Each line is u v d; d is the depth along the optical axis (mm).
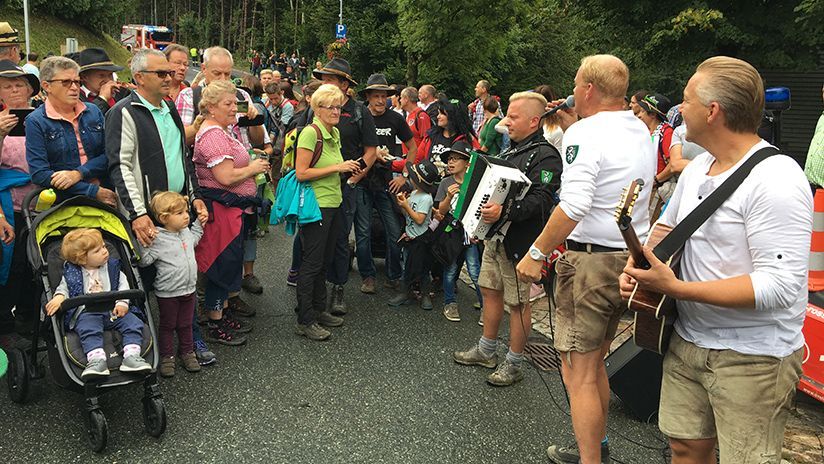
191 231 4531
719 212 2205
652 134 6145
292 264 6219
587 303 3053
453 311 5605
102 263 3703
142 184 4164
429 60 24953
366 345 4965
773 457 2189
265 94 9891
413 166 5691
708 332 2264
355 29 28547
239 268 4840
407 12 23797
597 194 3008
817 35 14289
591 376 3129
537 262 3041
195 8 87938
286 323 5336
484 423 3855
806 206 2088
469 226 3955
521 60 32531
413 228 5684
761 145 2191
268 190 6559
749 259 2174
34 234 3748
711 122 2201
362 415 3877
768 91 5141
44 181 4129
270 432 3629
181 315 4301
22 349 3822
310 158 4848
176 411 3814
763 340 2168
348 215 5531
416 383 4348
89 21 35688
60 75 4168
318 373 4430
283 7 59125
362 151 5688
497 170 3861
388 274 6336
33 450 3332
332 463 3355
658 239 2445
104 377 3312
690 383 2367
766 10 14805
